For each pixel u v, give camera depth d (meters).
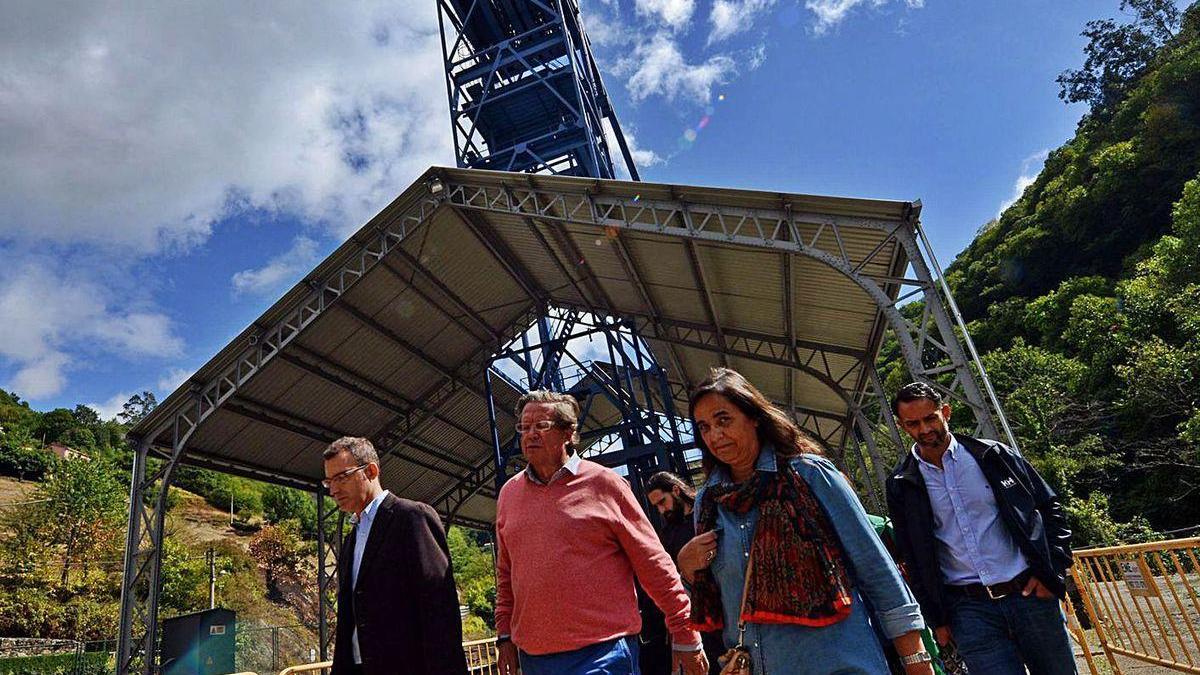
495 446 15.52
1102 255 36.09
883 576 1.48
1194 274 24.19
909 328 7.71
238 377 12.03
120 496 46.12
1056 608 2.51
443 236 12.84
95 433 82.81
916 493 2.78
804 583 1.45
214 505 61.16
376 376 15.00
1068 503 17.22
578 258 13.38
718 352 15.17
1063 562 2.54
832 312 11.55
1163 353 21.23
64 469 41.78
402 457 17.84
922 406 2.76
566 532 2.43
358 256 12.16
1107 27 55.44
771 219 8.99
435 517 2.82
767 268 10.72
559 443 2.65
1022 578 2.53
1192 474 19.69
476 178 11.40
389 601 2.56
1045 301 34.00
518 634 2.47
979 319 43.28
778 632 1.48
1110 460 21.69
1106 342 25.78
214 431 12.64
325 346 13.16
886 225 8.23
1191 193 25.72
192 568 37.56
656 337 15.45
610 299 15.06
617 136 22.16
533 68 20.08
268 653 24.12
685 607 2.42
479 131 21.89
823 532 1.50
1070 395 25.09
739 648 1.52
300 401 13.79
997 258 43.50
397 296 13.37
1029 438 23.09
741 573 1.57
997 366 27.94
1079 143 45.28
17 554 35.62
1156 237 33.84
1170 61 39.19
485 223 13.08
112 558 38.28
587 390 16.44
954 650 2.62
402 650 2.49
